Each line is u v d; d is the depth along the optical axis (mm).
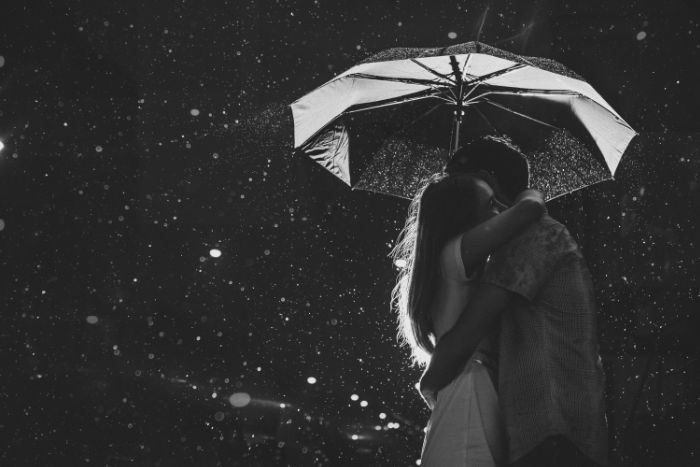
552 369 2238
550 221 2363
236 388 7707
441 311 2432
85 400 7371
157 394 7305
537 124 3904
